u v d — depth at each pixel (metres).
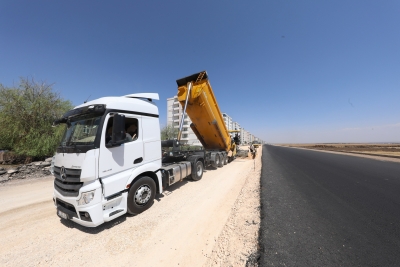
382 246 2.60
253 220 3.50
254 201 4.58
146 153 4.18
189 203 4.60
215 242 2.85
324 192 5.31
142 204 4.03
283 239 2.78
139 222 3.57
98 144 3.19
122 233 3.18
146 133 4.21
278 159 14.77
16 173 6.97
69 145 3.41
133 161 3.83
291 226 3.21
